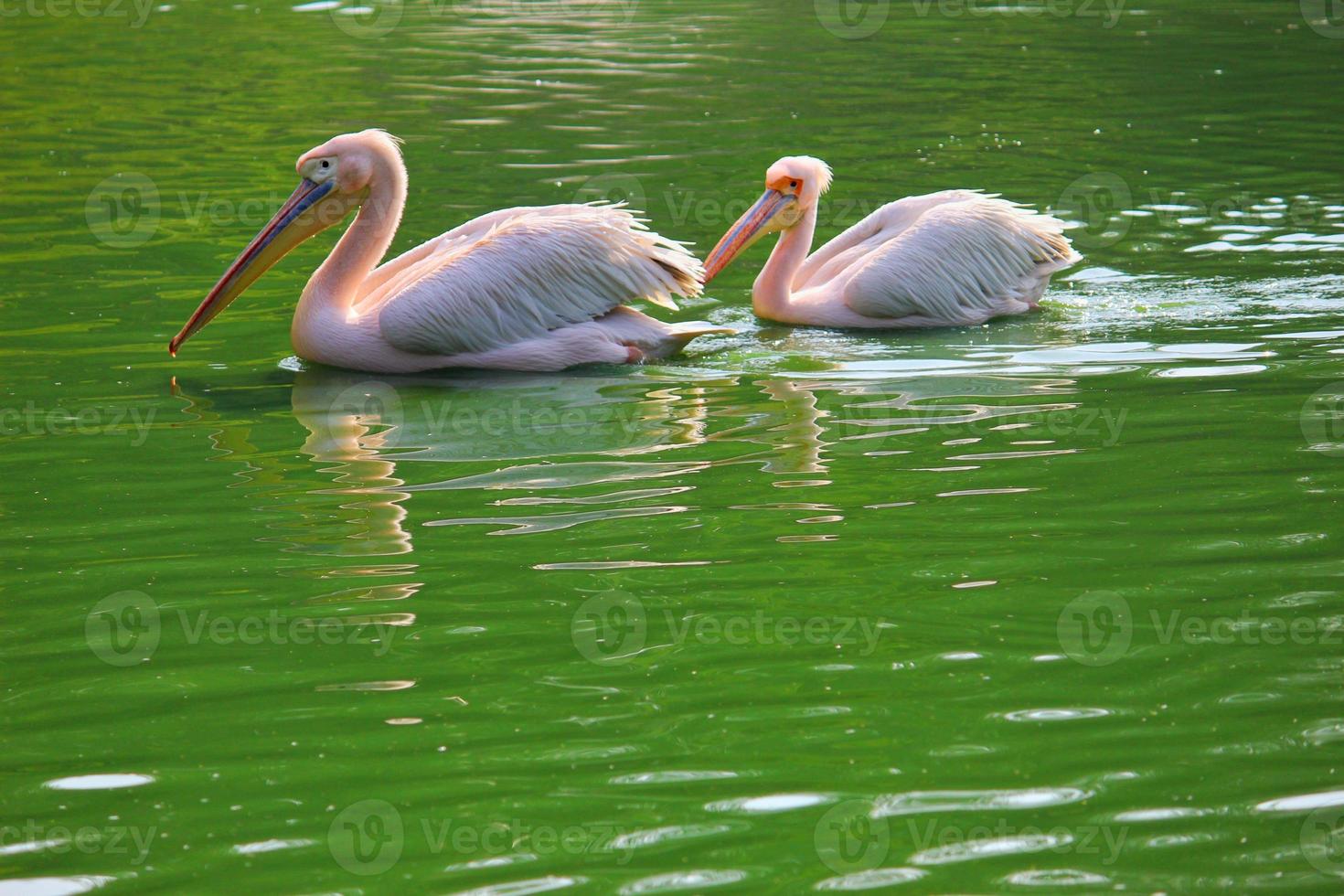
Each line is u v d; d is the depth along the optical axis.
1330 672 8.11
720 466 11.50
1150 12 36.03
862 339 15.28
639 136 24.36
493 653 8.55
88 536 10.32
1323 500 10.47
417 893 6.34
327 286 14.61
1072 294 16.55
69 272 17.52
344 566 9.77
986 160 22.58
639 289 14.72
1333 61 29.44
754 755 7.40
